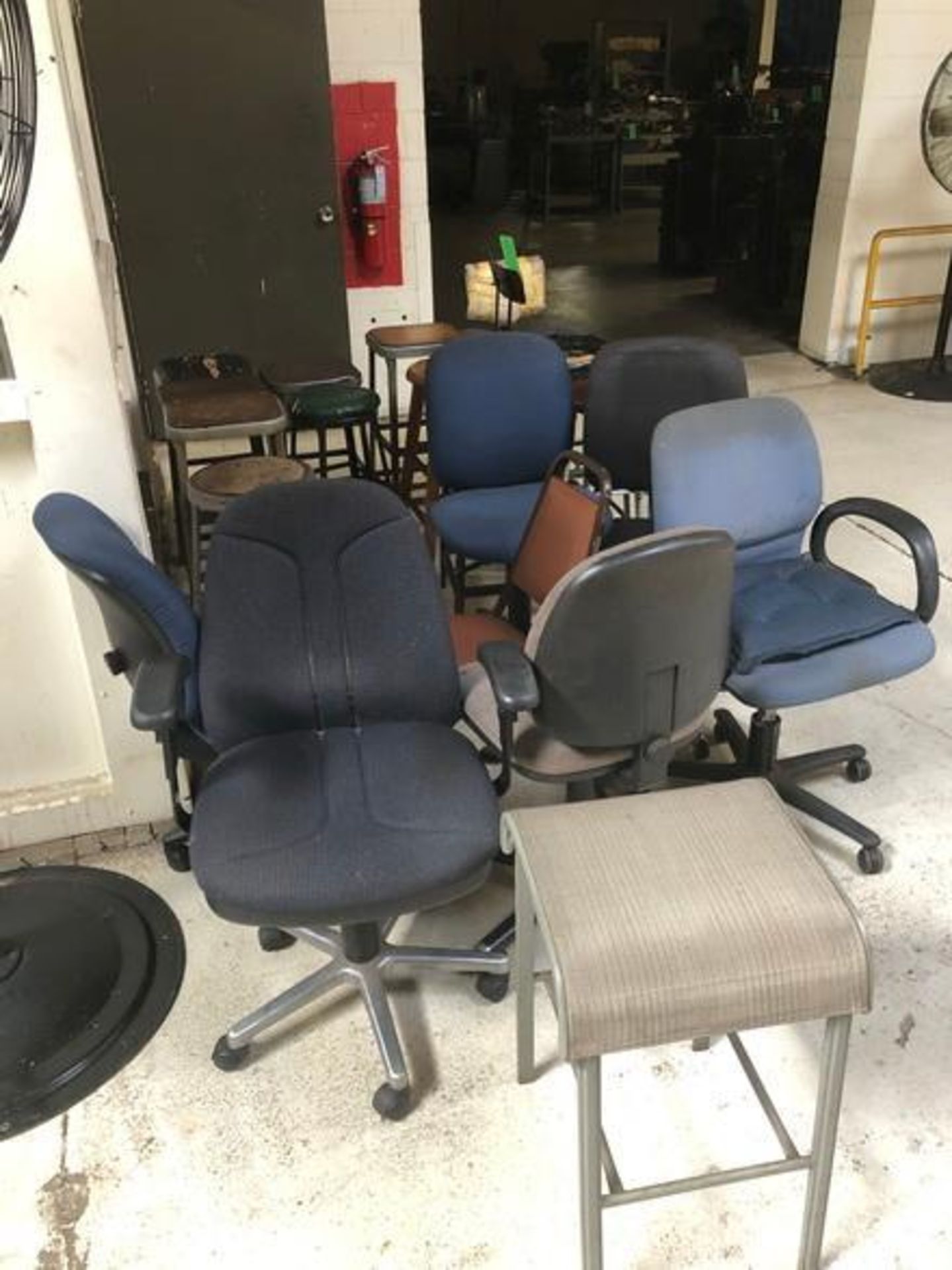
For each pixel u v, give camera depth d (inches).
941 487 163.9
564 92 460.8
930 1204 60.6
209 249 168.2
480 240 363.3
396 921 82.5
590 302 286.2
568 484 93.0
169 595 68.5
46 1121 66.7
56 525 65.5
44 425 75.0
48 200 68.7
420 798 64.7
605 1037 47.3
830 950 49.1
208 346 174.2
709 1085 68.6
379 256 187.0
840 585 89.8
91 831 90.6
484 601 133.3
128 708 85.4
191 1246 59.4
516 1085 68.8
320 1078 69.7
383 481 153.5
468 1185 62.4
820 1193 54.2
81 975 76.1
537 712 66.9
